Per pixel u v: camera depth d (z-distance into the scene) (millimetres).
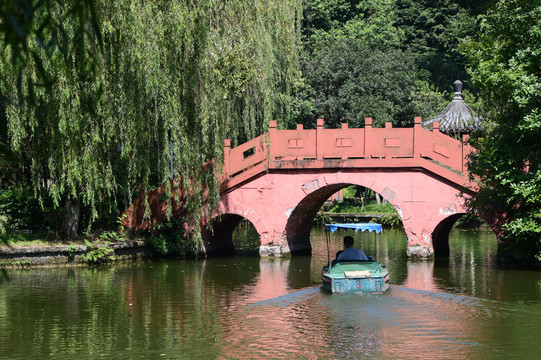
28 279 17312
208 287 16141
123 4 16656
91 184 17922
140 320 12125
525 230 17516
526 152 17953
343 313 12266
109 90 16422
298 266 20906
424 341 10141
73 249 20000
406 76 40938
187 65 19625
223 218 24625
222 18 20266
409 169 21625
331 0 50125
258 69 21297
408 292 14703
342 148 22359
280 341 10250
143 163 19344
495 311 12453
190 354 9594
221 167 21203
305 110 38750
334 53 40500
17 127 15688
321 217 41844
